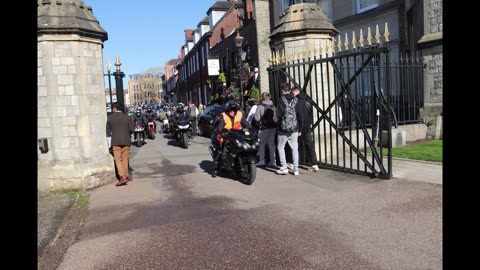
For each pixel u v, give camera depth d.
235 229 4.98
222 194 6.92
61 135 7.63
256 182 7.64
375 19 14.47
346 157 9.20
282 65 8.97
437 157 8.29
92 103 8.00
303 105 7.88
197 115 21.23
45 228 5.36
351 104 7.53
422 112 11.81
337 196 6.09
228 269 3.87
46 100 7.60
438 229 4.42
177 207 6.25
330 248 4.18
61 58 7.58
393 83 13.05
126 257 4.32
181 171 9.67
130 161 11.99
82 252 4.54
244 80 17.70
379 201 5.61
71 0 7.81
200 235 4.85
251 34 19.02
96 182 7.95
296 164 7.93
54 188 7.57
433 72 11.48
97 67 8.20
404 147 10.08
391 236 4.36
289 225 4.98
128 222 5.59
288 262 3.93
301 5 9.23
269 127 8.87
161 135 22.38
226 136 7.96
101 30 8.18
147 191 7.55
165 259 4.21
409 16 12.95
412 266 3.65
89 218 5.91
